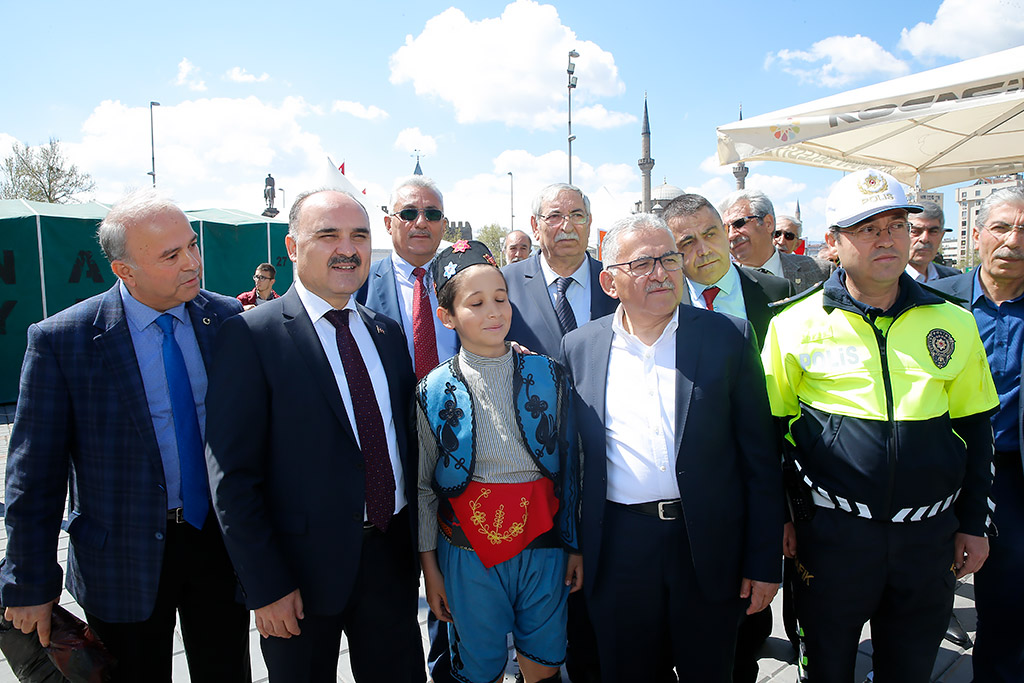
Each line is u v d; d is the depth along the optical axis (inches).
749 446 75.3
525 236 268.5
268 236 406.0
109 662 72.3
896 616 76.3
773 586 73.3
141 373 73.5
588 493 77.5
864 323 75.5
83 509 72.8
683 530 74.0
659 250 73.7
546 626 78.6
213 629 78.2
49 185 823.1
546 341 106.7
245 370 67.7
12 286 319.3
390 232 119.3
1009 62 109.7
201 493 75.5
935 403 72.6
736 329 76.7
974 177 172.6
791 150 162.6
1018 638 89.5
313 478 69.3
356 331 77.4
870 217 70.6
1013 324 96.1
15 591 67.9
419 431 79.7
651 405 75.9
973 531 77.2
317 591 68.9
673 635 76.6
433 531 81.4
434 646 106.3
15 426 70.2
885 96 121.5
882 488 71.9
